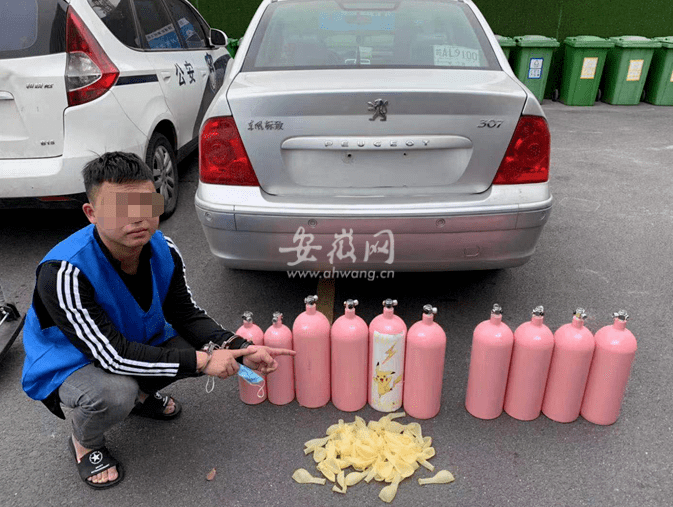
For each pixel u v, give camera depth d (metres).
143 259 1.90
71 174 3.26
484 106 2.36
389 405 2.35
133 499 1.95
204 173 2.51
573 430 2.26
